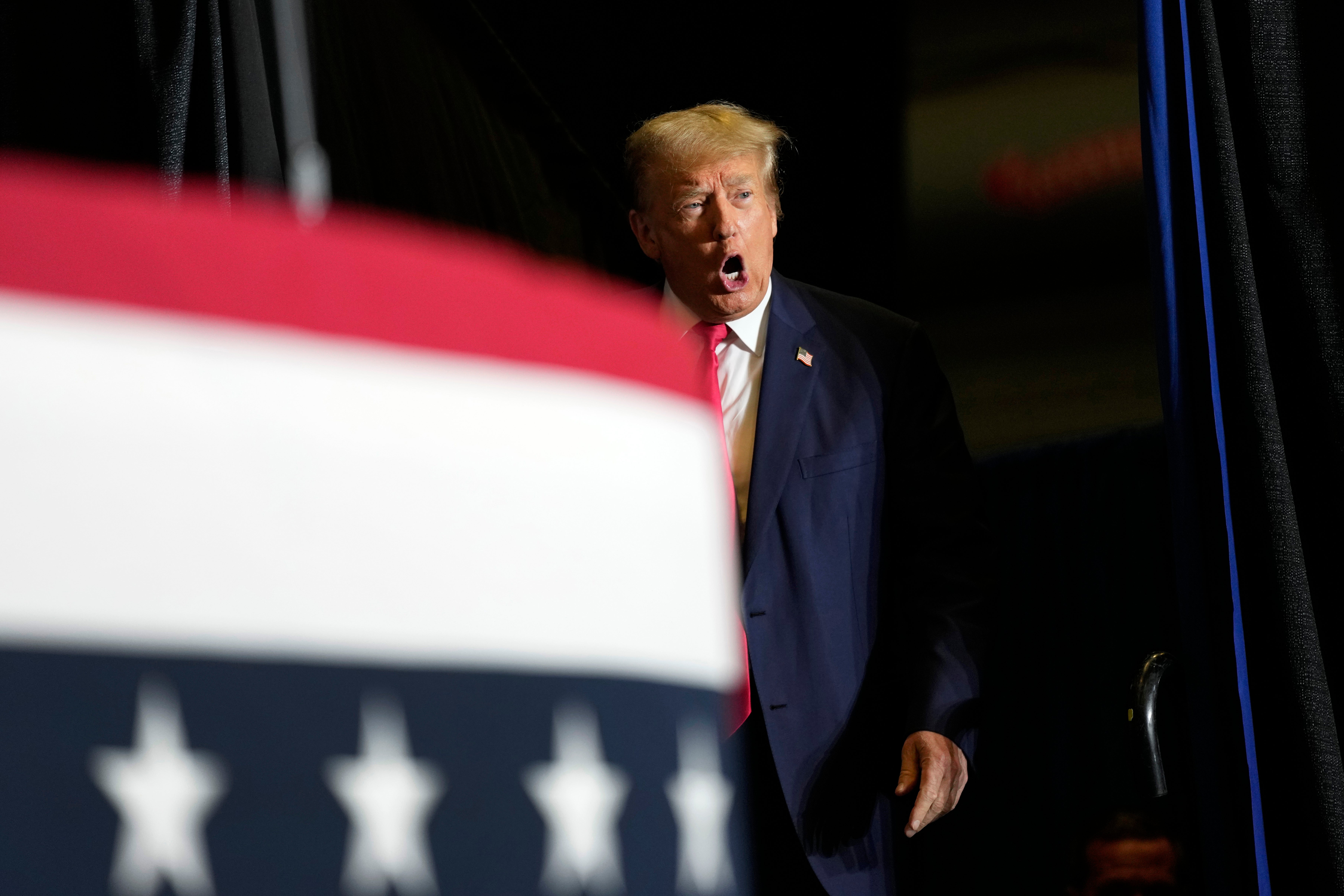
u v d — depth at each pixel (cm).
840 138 1160
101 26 648
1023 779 895
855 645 645
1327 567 606
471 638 155
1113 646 861
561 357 169
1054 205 1633
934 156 1666
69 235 141
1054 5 1644
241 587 143
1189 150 614
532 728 157
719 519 193
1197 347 606
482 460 159
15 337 137
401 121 916
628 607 169
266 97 680
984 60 1658
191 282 146
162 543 141
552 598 162
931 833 932
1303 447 614
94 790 134
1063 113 1639
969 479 689
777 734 619
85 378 139
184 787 138
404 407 155
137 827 135
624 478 172
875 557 664
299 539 147
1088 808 862
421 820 148
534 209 972
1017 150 1648
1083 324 1614
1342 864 561
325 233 153
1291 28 632
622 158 1088
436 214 926
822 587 645
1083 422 1597
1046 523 905
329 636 147
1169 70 625
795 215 1149
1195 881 770
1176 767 823
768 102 1142
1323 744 569
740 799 185
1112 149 1622
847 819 621
